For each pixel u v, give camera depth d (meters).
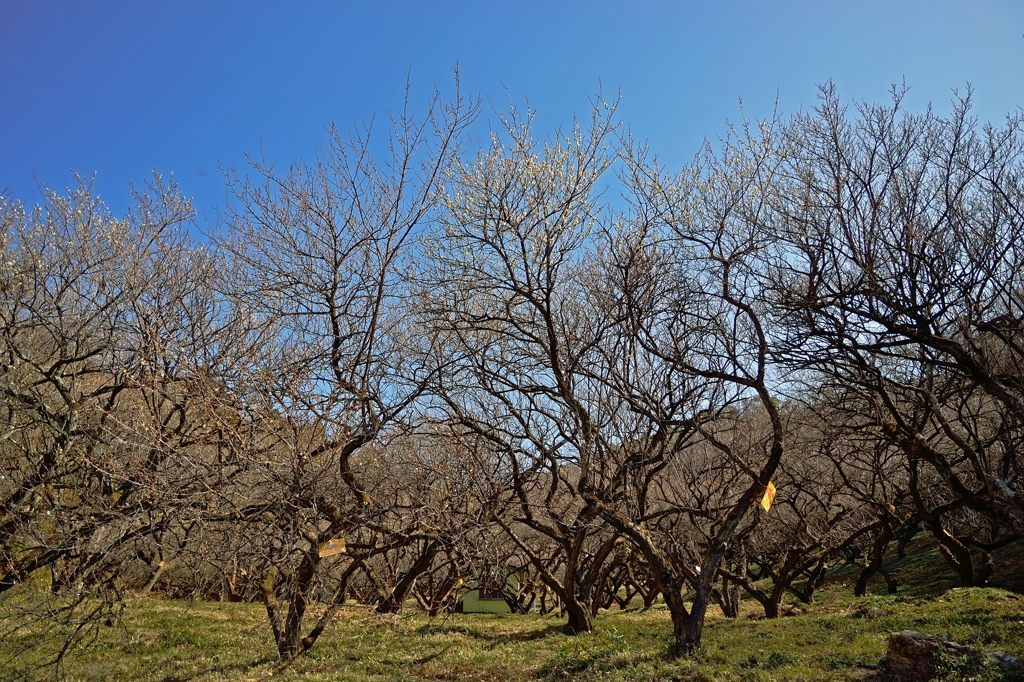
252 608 18.30
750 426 16.25
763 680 9.99
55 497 11.29
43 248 11.72
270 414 10.62
